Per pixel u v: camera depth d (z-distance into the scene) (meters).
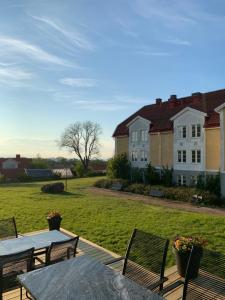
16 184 42.97
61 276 4.80
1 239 7.96
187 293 5.01
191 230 13.62
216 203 26.27
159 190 30.11
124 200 25.39
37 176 54.72
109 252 9.48
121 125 43.03
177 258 7.03
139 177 37.50
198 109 32.19
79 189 34.72
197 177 31.25
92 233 12.82
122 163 39.00
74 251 6.58
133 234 6.44
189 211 22.23
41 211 18.38
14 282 5.92
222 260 5.03
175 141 33.94
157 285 5.20
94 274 4.89
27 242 7.11
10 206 20.45
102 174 61.88
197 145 31.39
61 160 78.38
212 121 29.61
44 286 4.47
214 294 4.95
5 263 5.41
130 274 5.89
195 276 5.22
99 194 30.20
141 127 38.34
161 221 15.53
